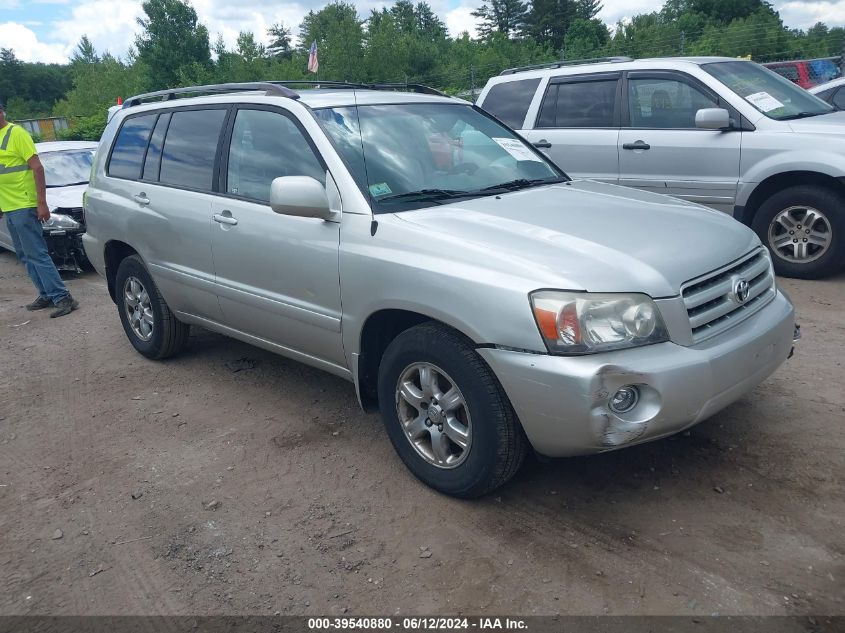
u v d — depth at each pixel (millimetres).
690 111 6867
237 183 4465
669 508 3322
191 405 4859
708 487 3457
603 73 7398
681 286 3074
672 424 3014
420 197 3852
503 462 3225
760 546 3025
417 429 3574
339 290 3748
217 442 4309
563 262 3057
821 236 6352
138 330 5777
